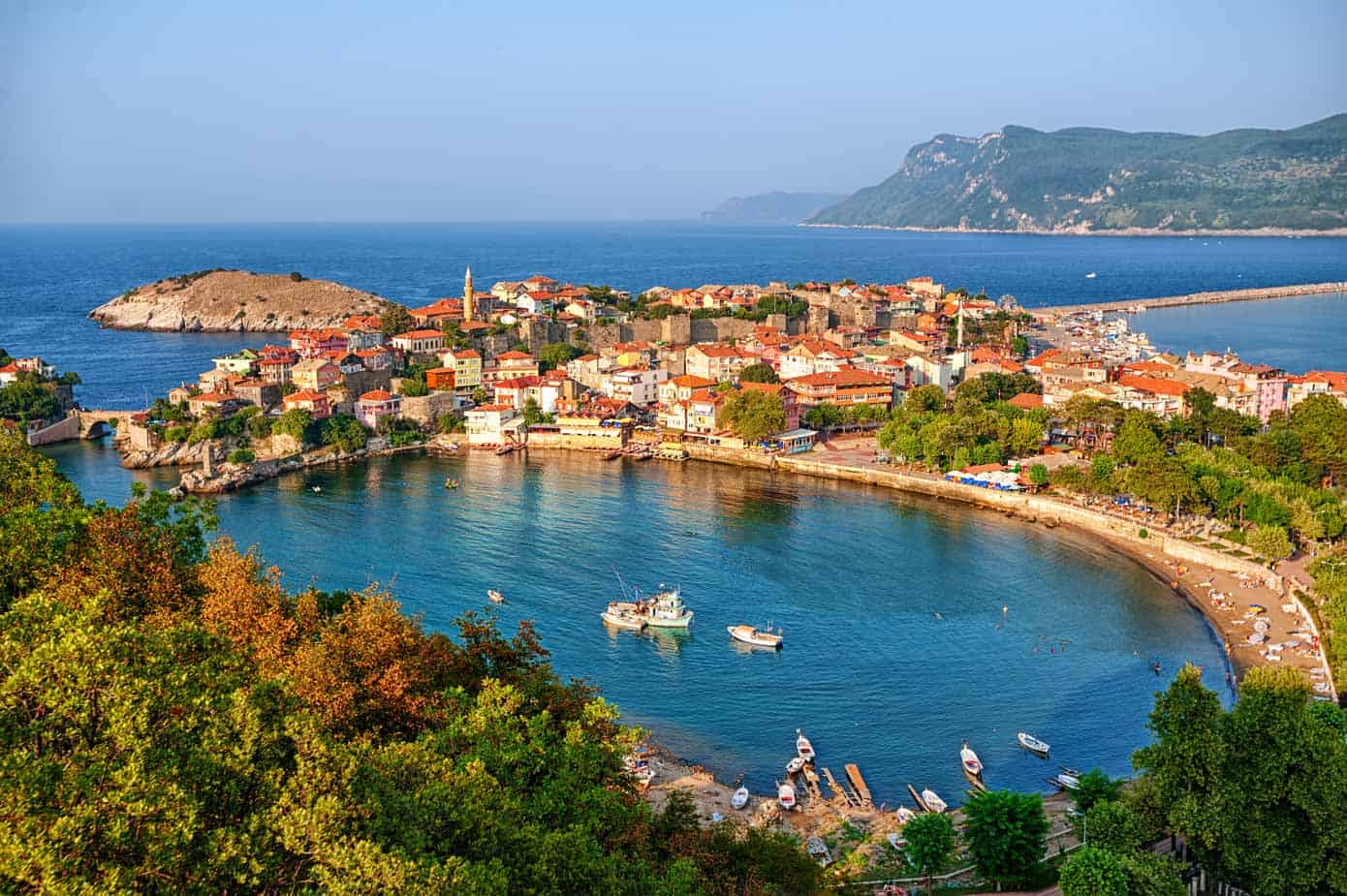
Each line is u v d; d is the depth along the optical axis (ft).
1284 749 289.12
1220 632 522.06
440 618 538.88
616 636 522.88
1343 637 438.40
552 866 203.10
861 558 637.71
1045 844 324.80
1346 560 557.33
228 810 196.54
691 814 307.17
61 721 193.98
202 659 235.81
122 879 163.02
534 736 260.01
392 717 272.51
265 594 317.42
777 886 263.90
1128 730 430.20
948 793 387.14
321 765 195.21
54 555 306.55
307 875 188.34
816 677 479.82
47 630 217.77
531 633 341.21
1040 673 481.87
